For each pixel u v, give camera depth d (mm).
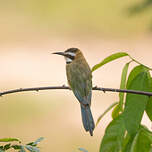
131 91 4137
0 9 32125
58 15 31109
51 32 27891
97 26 28594
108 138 4078
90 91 6449
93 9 31562
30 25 28984
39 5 32562
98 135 13969
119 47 24906
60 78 20562
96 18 29984
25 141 14258
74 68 6766
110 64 21406
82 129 14734
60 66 22078
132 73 4312
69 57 7117
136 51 23828
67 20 30219
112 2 31172
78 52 7152
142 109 4078
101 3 31984
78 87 6453
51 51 24484
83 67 6793
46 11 31531
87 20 29859
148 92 4105
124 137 4207
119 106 4262
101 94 17609
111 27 28219
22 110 16453
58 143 13992
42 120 15797
